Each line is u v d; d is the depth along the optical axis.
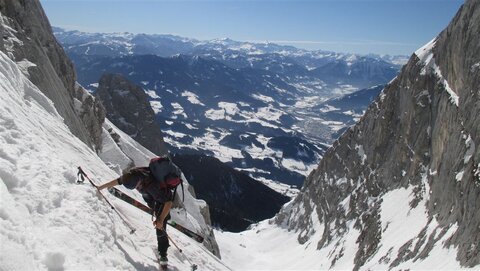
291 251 110.44
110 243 8.34
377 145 89.94
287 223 134.12
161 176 9.55
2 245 5.26
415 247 47.28
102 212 9.05
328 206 107.88
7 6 26.02
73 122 25.88
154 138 101.38
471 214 36.91
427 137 66.38
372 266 55.38
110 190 10.24
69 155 13.67
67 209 7.89
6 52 20.72
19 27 25.22
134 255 9.16
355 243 74.50
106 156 39.03
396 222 62.41
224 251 105.44
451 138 52.44
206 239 45.53
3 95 11.86
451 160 50.16
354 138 109.25
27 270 5.34
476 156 41.59
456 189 45.12
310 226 114.38
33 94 16.94
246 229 155.00
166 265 9.63
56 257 6.08
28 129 10.85
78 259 6.68
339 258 75.56
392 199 70.44
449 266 34.62
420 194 60.91
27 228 6.22
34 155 8.95
